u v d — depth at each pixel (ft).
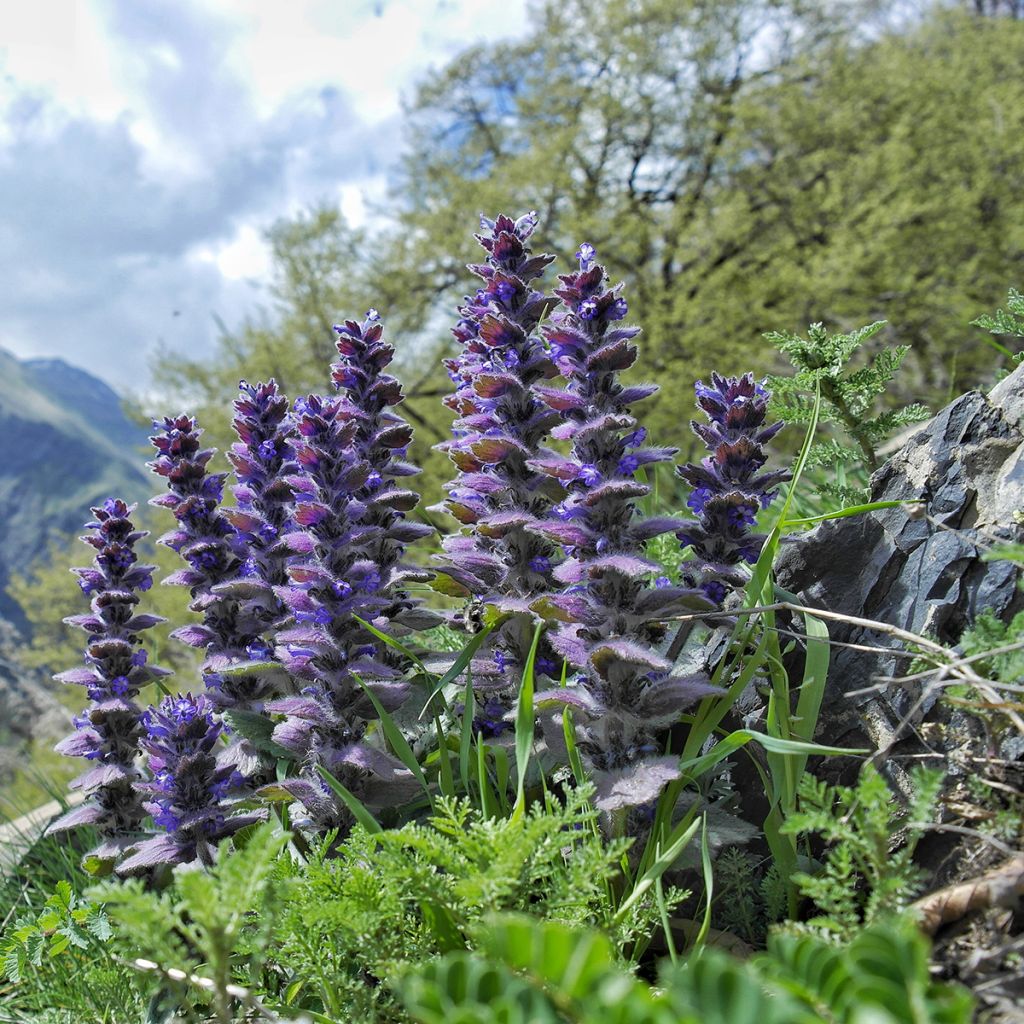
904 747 1.53
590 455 1.56
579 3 11.06
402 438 1.91
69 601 12.14
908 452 1.77
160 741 1.70
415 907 1.44
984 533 1.61
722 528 1.68
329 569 1.69
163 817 1.65
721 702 1.57
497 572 1.80
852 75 11.07
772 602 1.65
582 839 1.51
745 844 1.64
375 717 1.70
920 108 10.51
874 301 9.61
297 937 1.34
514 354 1.72
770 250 10.02
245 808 1.77
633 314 10.05
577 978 0.85
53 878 2.23
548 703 1.51
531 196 10.32
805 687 1.57
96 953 1.70
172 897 1.63
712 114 11.13
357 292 10.84
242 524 1.90
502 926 0.89
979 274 9.91
